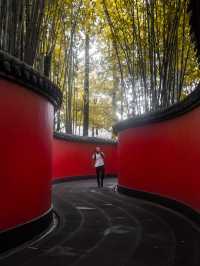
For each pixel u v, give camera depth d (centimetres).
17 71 439
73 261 413
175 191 763
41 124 557
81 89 2350
